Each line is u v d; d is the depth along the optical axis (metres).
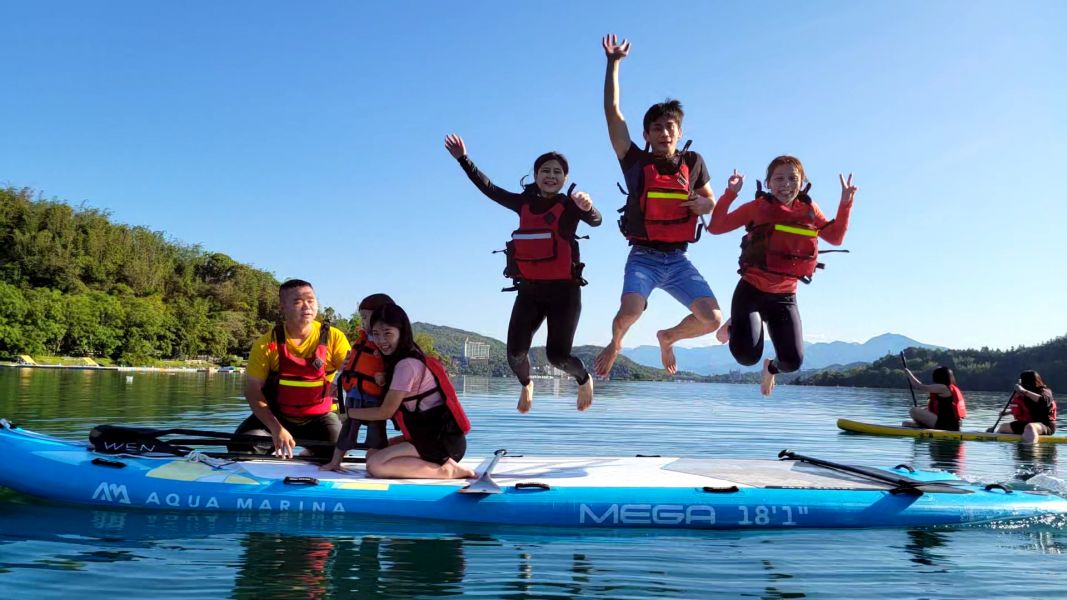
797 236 5.94
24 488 5.32
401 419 5.39
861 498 5.25
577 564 4.02
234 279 103.44
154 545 4.18
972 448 10.59
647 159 6.01
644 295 5.98
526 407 6.56
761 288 6.09
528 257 5.93
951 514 5.19
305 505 5.04
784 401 27.31
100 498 5.16
